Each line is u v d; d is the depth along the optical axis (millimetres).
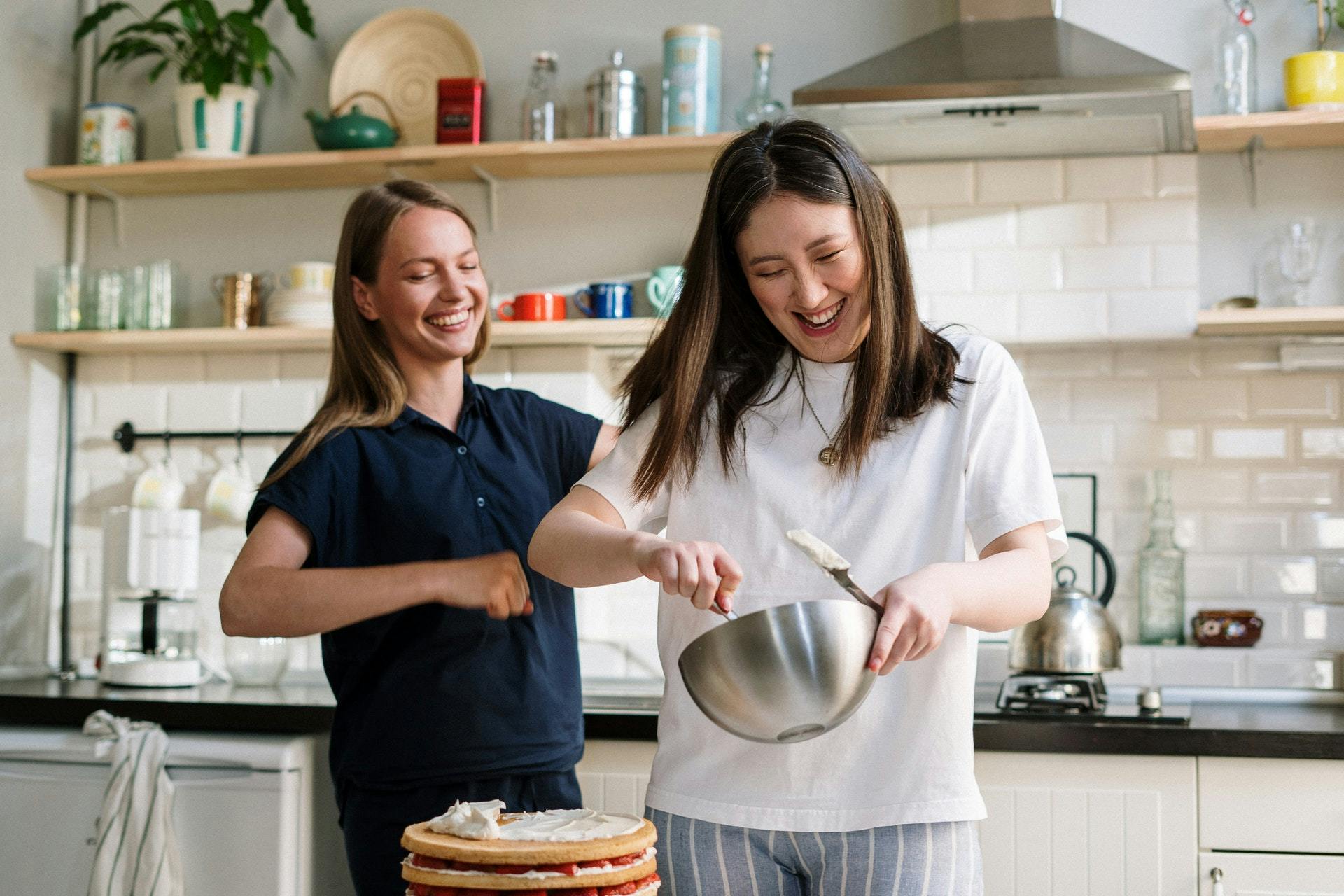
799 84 3104
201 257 3387
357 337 1965
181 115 3189
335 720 1926
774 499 1356
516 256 3195
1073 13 2959
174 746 2432
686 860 1318
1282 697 2756
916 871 1267
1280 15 2912
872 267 1293
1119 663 2441
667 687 1407
